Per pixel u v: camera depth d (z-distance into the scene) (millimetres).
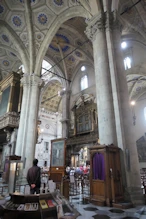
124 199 5828
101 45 8492
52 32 14648
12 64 20641
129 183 6133
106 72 7930
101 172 6117
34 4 13500
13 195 3014
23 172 11406
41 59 15141
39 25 14625
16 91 16234
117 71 7957
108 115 7215
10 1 13523
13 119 14539
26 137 12719
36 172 4516
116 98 7324
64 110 22562
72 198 6742
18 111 15320
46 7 13672
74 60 22984
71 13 12695
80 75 22938
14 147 14328
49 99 31141
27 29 14703
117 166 6215
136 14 13719
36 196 2885
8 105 15414
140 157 19453
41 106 31766
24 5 13516
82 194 7680
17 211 2629
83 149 19750
